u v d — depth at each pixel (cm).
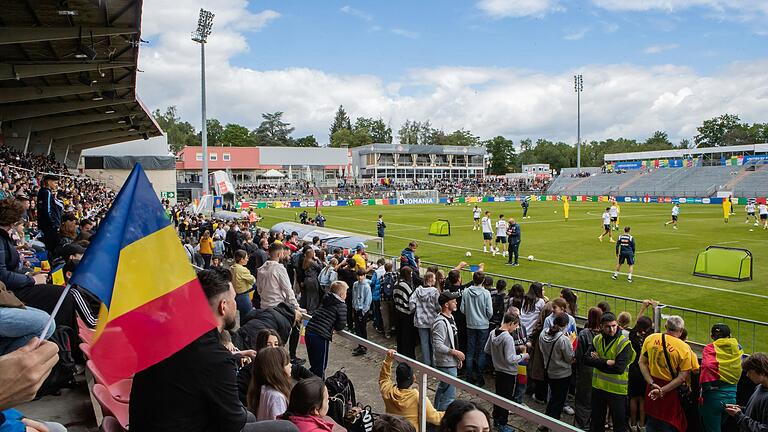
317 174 10119
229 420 263
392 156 10456
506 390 723
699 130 14400
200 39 4275
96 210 2386
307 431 359
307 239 1995
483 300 881
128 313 243
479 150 11175
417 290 915
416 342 1099
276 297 803
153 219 258
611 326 640
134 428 262
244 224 2447
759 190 6875
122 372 265
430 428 538
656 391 615
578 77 8381
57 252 805
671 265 2169
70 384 493
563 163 15750
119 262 243
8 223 512
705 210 5516
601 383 655
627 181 8700
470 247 2806
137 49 2084
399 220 4638
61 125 3716
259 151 9406
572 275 1972
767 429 480
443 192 8556
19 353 179
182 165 8906
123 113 3800
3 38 1673
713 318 1327
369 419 501
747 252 1877
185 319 253
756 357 500
